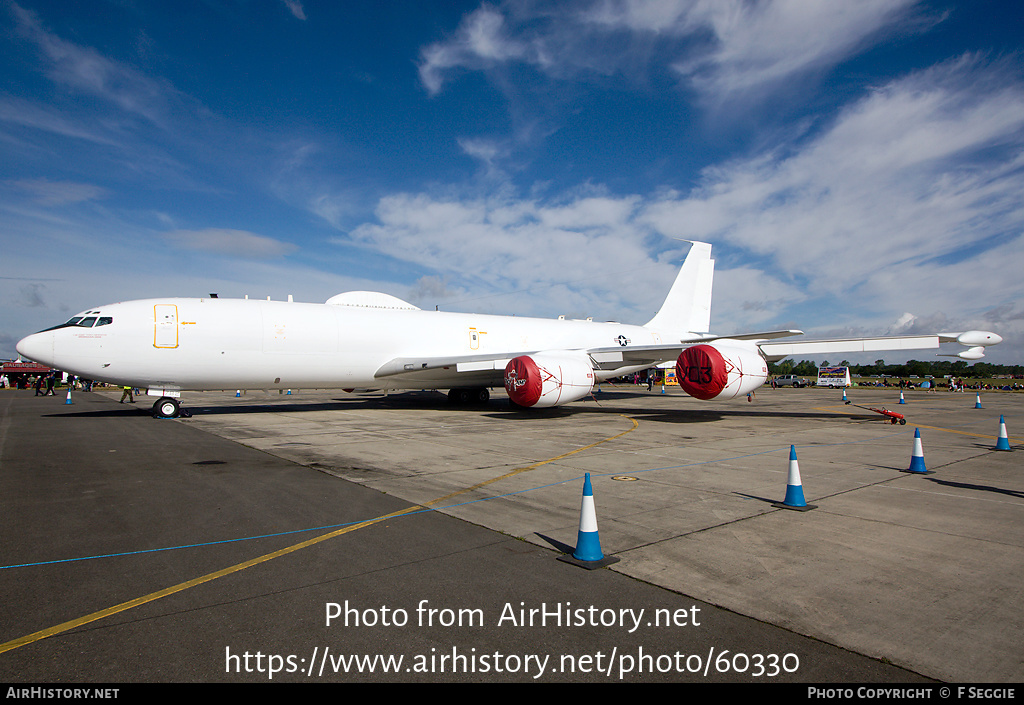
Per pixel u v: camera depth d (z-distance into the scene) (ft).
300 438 45.21
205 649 11.74
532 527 20.51
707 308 107.76
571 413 72.74
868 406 91.91
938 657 11.51
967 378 345.72
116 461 33.88
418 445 41.63
